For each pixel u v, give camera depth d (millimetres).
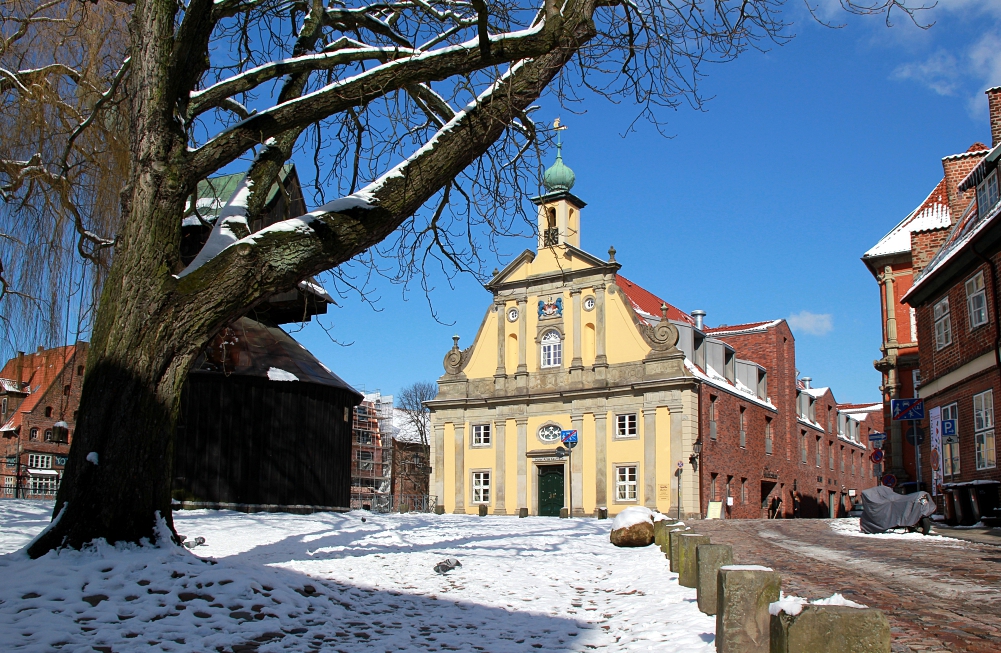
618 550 17344
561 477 44656
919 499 19750
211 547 14305
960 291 24766
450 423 48406
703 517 40906
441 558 13727
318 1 12531
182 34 10250
